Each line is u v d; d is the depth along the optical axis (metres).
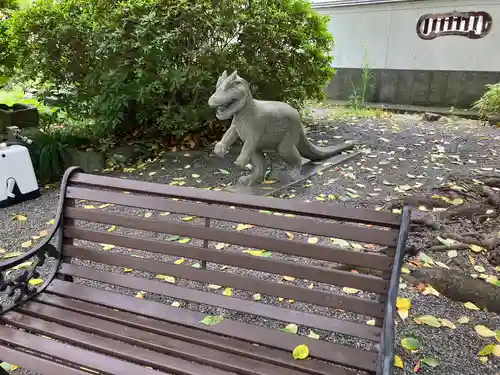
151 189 1.94
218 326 1.68
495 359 1.90
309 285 2.54
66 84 5.12
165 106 4.98
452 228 3.20
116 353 1.55
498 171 4.49
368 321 2.18
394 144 5.71
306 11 6.00
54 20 4.72
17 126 4.93
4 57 5.17
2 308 1.78
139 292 2.47
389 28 8.75
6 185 3.82
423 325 2.13
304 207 1.72
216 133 5.79
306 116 7.47
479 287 2.41
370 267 1.59
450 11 8.07
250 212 1.78
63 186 2.07
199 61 4.98
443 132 6.49
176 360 1.51
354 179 4.27
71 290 1.93
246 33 5.22
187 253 1.86
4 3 5.01
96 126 4.94
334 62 9.52
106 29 4.71
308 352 1.53
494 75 7.98
